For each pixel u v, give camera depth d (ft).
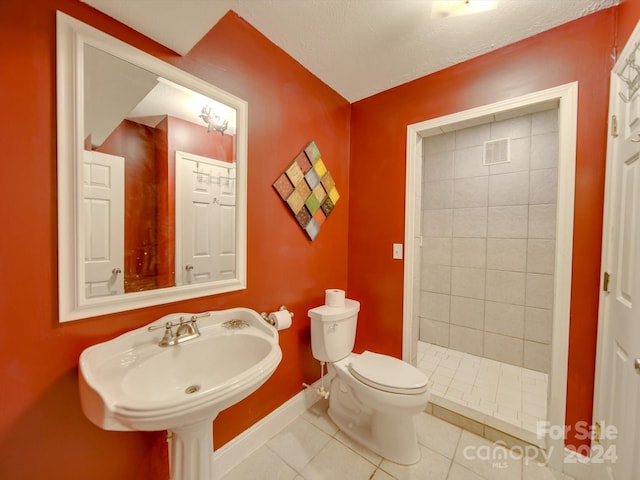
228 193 4.16
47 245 2.65
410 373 4.58
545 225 6.98
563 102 4.27
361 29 4.41
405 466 4.33
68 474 2.83
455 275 8.34
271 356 2.97
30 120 2.54
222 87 4.04
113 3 2.78
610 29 3.95
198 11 2.88
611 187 3.78
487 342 7.84
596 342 4.03
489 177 7.73
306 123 5.55
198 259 3.85
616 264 3.56
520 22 4.24
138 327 3.28
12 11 2.43
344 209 6.80
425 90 5.69
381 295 6.39
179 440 2.99
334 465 4.34
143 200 3.31
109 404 2.16
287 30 4.47
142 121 3.27
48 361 2.68
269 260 4.90
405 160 5.99
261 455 4.53
